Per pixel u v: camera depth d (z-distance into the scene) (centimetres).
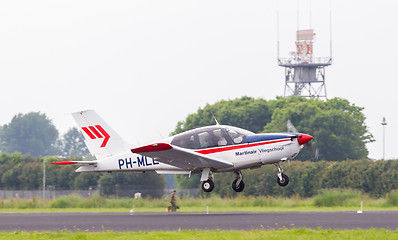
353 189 13638
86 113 8794
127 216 8750
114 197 13575
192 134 8100
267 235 5519
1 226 7125
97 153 8775
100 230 6456
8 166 18300
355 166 14175
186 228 6456
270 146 7919
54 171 17438
